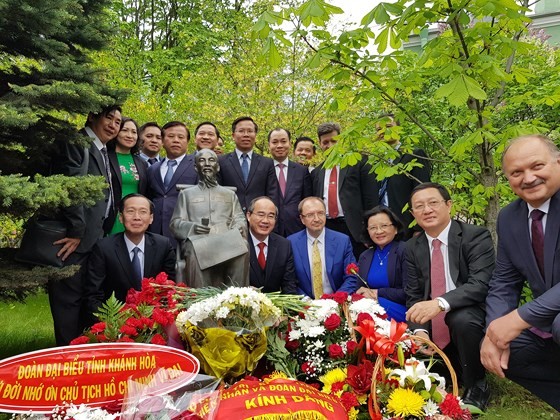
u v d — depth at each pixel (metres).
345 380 2.23
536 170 2.62
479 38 3.19
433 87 6.61
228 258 3.44
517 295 3.04
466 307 3.50
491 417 3.39
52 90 3.45
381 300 4.15
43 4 3.41
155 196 5.23
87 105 3.68
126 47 13.16
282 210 5.60
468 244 3.72
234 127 5.52
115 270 4.12
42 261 3.77
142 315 2.65
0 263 3.76
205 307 2.34
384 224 4.34
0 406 1.66
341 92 3.81
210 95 10.58
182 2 16.36
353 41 3.31
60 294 4.07
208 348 2.30
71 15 3.54
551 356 2.87
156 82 13.59
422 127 3.97
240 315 2.38
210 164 3.79
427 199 3.77
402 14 3.01
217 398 1.73
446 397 2.10
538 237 2.77
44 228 3.79
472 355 3.48
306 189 5.80
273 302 2.68
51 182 3.34
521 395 3.80
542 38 8.12
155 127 6.29
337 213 5.53
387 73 3.61
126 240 4.21
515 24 3.43
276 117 10.24
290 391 1.83
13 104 3.42
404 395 2.03
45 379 1.75
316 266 4.50
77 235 3.88
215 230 3.65
